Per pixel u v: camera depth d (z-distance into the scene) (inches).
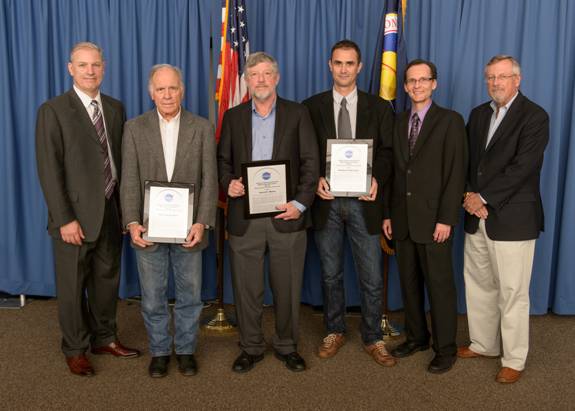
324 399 90.1
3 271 137.5
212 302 139.6
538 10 121.5
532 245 96.7
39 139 90.7
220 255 123.1
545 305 129.0
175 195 92.2
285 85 130.7
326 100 104.7
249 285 99.5
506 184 93.0
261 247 98.3
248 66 93.4
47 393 91.0
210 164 94.7
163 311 98.2
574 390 93.5
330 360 105.7
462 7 124.7
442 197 98.0
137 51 131.1
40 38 130.3
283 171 95.3
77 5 130.4
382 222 106.3
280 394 91.7
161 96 90.0
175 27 130.1
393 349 107.9
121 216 103.2
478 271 102.7
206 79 132.0
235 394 91.6
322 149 103.8
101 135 95.3
